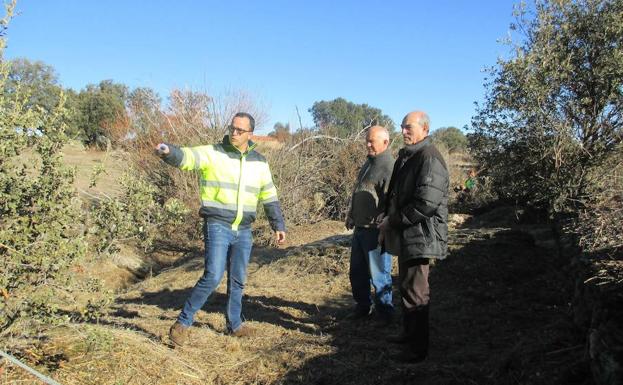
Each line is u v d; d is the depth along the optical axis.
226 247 4.12
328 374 3.74
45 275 3.11
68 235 3.31
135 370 3.49
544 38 7.65
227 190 4.07
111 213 3.50
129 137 13.18
